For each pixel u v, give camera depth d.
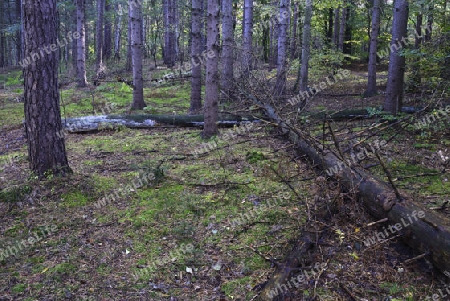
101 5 23.72
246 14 14.00
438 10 9.16
